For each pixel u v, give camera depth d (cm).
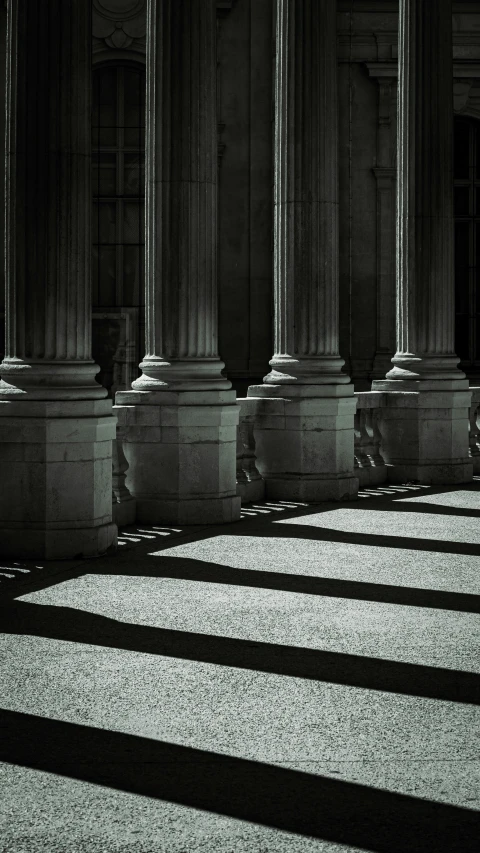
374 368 3281
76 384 1256
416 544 1341
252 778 594
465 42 3262
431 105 1995
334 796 570
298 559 1237
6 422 1233
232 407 1532
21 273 1259
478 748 639
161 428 1514
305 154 1753
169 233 1533
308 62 1748
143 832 528
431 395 2006
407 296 2031
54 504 1236
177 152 1528
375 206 3288
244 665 808
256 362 3344
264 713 700
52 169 1253
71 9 1255
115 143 3428
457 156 3362
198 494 1516
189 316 1530
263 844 516
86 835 525
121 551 1289
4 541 1238
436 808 556
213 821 540
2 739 651
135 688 750
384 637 891
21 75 1258
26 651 838
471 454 2194
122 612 970
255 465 1786
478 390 2208
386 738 655
